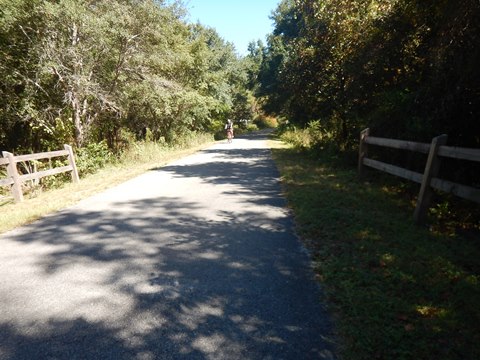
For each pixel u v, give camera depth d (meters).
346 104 12.27
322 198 6.59
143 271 3.77
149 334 2.69
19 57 12.95
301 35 15.29
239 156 15.45
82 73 12.91
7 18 11.22
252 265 3.88
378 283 3.35
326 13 11.09
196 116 29.36
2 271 3.85
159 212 6.14
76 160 12.01
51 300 3.21
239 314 2.94
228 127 26.83
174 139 25.42
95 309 3.04
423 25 8.19
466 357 2.37
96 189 8.57
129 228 5.27
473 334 2.60
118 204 6.85
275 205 6.44
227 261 3.99
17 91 13.62
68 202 7.18
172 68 21.28
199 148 21.80
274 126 79.06
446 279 3.40
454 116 6.33
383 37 9.18
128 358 2.42
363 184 7.91
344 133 12.79
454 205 5.45
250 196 7.22
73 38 12.57
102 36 12.66
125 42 14.10
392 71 9.39
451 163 6.16
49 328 2.78
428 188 5.04
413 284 3.34
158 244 4.57
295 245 4.43
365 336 2.59
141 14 14.13
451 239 4.47
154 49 15.59
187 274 3.68
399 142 6.34
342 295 3.18
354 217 5.39
